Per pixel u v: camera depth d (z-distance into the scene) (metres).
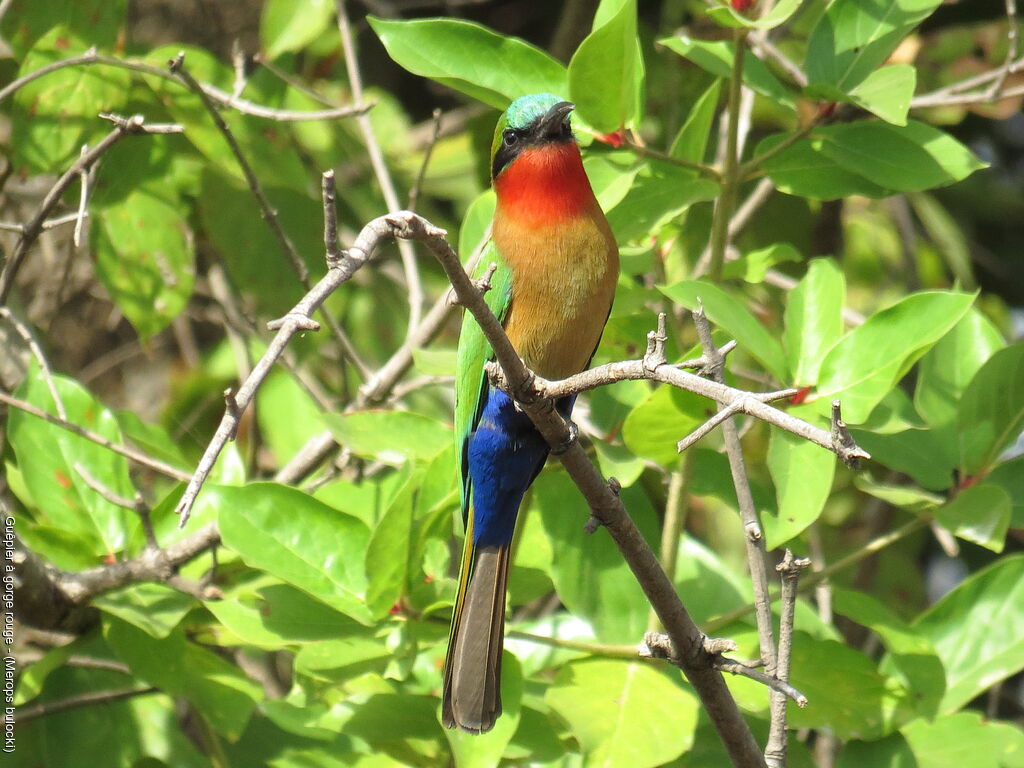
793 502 8.37
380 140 15.36
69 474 9.97
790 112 9.80
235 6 15.53
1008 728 9.03
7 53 12.29
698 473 9.39
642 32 13.94
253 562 8.61
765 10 11.66
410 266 12.28
